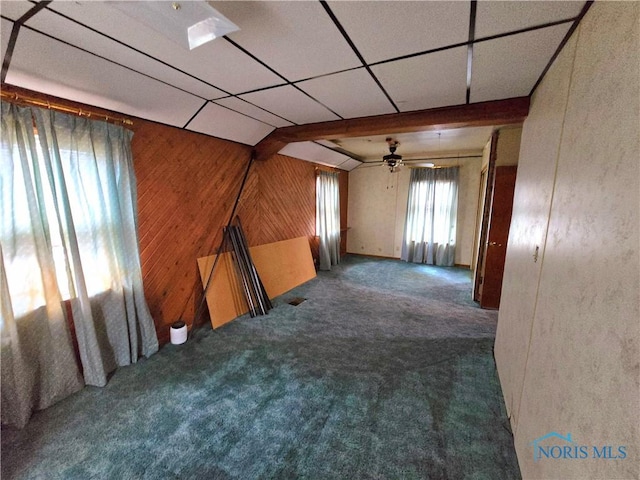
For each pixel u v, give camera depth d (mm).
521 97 2279
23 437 1746
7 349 1766
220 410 1997
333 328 3285
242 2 1212
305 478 1524
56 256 2068
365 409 2014
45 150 1883
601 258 930
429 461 1619
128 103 2281
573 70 1329
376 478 1524
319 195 5680
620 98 884
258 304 3703
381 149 5723
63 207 2004
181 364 2539
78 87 1955
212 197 3383
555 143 1508
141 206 2641
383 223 7109
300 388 2234
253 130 3400
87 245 2207
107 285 2346
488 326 3334
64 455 1636
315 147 4875
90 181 2186
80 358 2234
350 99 2432
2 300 1721
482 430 1830
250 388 2232
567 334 1139
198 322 3307
